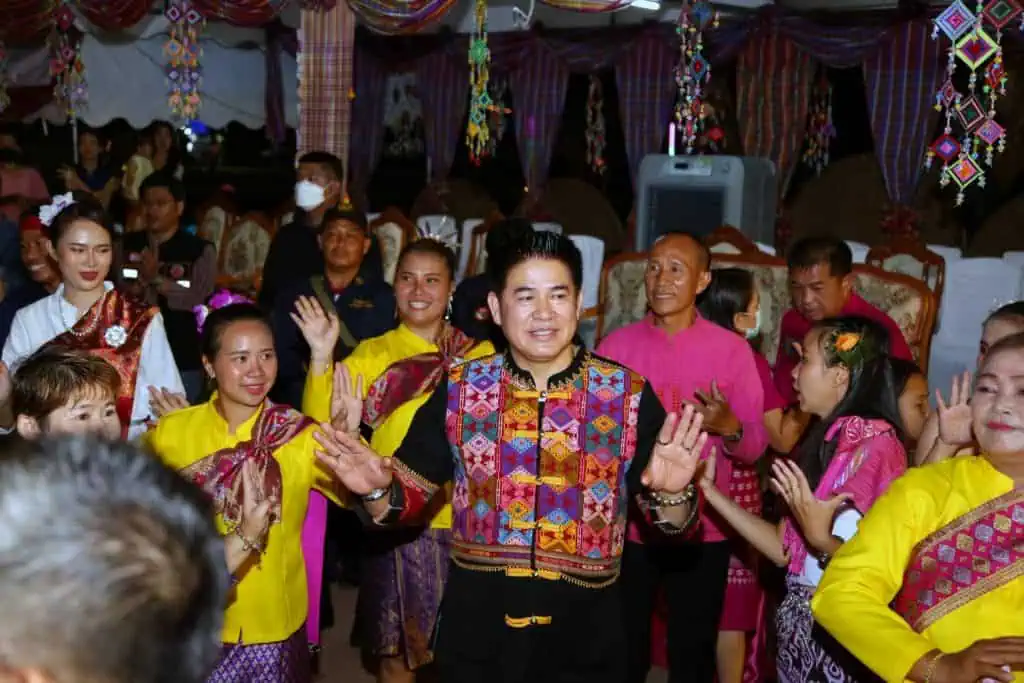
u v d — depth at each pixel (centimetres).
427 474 269
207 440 308
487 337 422
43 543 82
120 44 1045
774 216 834
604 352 402
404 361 388
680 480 250
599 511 257
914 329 546
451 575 267
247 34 1091
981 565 215
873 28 876
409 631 380
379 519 269
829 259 445
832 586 221
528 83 1046
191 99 902
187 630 88
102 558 83
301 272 561
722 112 1023
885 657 207
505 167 1248
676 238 389
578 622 256
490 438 259
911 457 355
